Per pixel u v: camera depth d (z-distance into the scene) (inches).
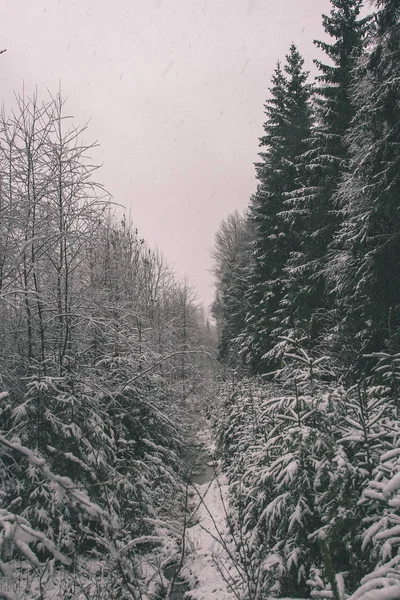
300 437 170.9
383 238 359.9
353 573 137.6
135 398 305.4
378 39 355.9
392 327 343.6
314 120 721.0
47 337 280.7
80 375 267.6
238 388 502.0
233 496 268.1
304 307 545.0
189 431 510.3
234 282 1117.1
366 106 366.9
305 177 631.8
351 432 165.6
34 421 219.3
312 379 190.9
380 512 142.6
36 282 256.7
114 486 225.1
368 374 346.9
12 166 253.6
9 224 236.7
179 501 280.2
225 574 201.5
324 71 545.3
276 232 707.4
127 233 531.5
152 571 207.0
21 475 218.4
